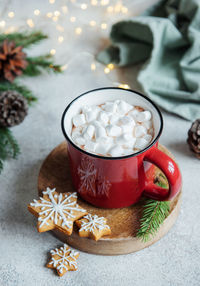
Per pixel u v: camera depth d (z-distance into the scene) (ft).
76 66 2.31
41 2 2.65
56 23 2.54
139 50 2.28
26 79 2.25
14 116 1.91
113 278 1.50
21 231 1.63
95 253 1.55
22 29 2.47
